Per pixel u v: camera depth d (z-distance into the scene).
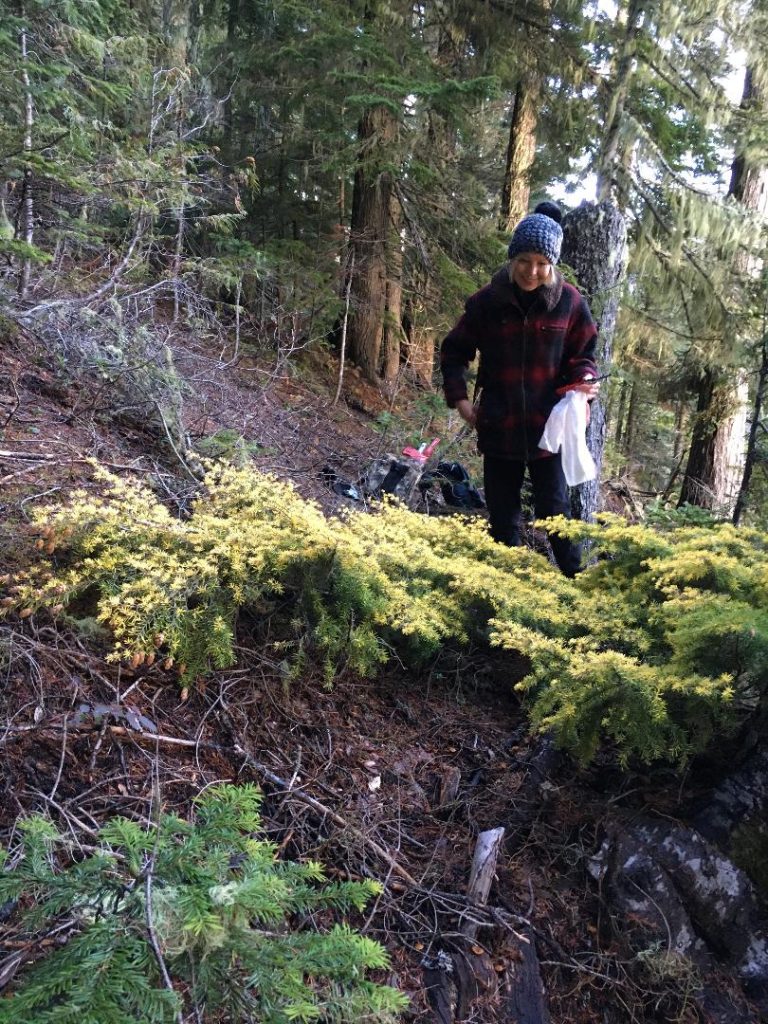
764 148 7.04
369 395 7.77
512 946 1.77
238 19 9.39
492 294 3.20
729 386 7.88
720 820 2.09
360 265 7.97
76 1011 0.83
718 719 2.10
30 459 2.74
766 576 2.45
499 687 2.82
